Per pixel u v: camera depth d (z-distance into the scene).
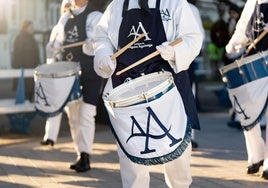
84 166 6.06
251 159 5.74
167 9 3.89
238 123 9.01
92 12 6.06
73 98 5.91
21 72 8.88
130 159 3.64
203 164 6.36
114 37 3.98
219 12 10.62
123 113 3.59
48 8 11.15
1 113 8.59
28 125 8.88
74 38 6.07
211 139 8.09
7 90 13.48
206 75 20.70
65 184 5.52
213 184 5.43
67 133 8.84
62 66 6.00
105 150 7.35
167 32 3.88
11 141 8.23
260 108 5.33
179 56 3.78
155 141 3.55
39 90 5.98
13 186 5.46
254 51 5.39
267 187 5.27
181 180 4.00
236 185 5.38
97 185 5.47
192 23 3.89
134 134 3.57
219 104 13.04
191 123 3.89
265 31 5.22
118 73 3.86
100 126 9.60
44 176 5.88
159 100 3.56
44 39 11.13
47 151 7.33
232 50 5.51
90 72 5.95
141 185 3.89
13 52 10.48
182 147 3.61
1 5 10.97
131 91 3.70
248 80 5.28
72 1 6.12
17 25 11.09
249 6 5.41
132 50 3.90
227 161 6.50
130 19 3.92
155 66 3.89
